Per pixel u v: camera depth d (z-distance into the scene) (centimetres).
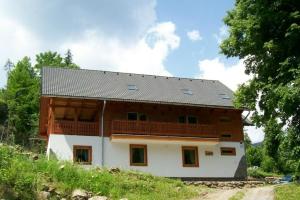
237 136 3678
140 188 2211
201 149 3538
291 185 2427
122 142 3356
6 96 6456
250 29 2061
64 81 3556
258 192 2347
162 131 3441
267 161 5153
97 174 2100
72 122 3300
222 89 4094
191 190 2398
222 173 3525
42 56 7206
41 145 4997
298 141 1875
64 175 1903
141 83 3875
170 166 3419
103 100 3322
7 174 1577
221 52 2320
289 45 1928
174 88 3897
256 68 2188
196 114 3672
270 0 2000
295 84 1822
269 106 1981
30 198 1585
